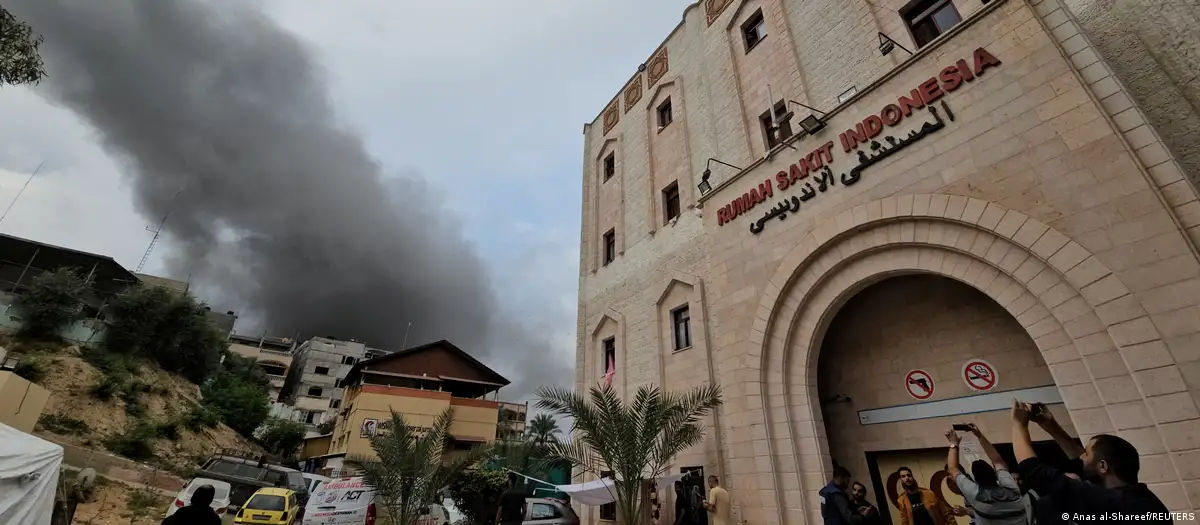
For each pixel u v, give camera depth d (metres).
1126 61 7.89
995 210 7.22
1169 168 5.96
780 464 9.22
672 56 19.50
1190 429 5.13
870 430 9.59
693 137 16.84
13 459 7.87
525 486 14.74
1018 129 7.34
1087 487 3.03
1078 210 6.49
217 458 19.23
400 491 13.89
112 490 17.53
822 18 13.21
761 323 10.20
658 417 10.33
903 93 9.02
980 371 8.34
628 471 9.94
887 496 9.04
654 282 16.08
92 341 31.45
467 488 20.64
